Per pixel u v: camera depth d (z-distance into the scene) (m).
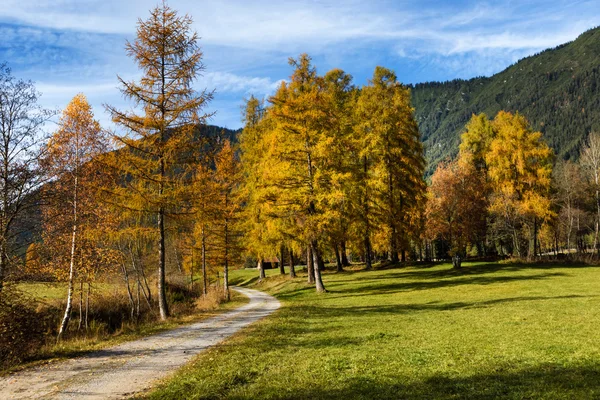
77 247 19.47
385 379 7.13
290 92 25.77
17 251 14.12
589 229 49.16
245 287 49.28
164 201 16.25
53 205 16.42
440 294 21.69
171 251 43.03
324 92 25.67
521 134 35.72
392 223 31.97
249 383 7.38
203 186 17.17
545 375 6.86
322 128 24.31
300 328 13.66
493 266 33.75
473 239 39.78
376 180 29.75
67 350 11.10
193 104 16.38
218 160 17.58
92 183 16.30
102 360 9.80
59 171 16.81
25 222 14.72
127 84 16.09
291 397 6.43
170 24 16.70
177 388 7.05
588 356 7.94
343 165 24.92
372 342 10.64
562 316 13.13
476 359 8.23
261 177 26.22
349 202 26.09
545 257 39.22
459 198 34.28
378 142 32.44
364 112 33.56
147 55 16.53
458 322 13.20
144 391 7.12
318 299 23.58
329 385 6.96
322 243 26.33
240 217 30.34
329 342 10.90
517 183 36.25
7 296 10.90
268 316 17.56
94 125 18.95
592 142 46.00
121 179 16.23
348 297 23.23
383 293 23.86
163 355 10.20
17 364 9.63
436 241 58.28
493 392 6.13
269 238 26.95
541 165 36.28
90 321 24.39
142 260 30.58
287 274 45.44
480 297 19.56
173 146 16.20
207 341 12.03
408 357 8.70
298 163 24.56
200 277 63.38
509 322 12.55
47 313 13.26
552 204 36.59
